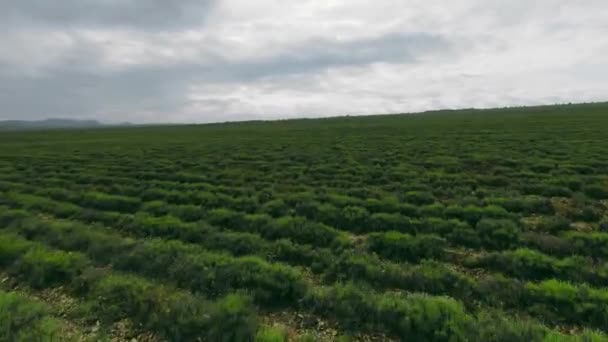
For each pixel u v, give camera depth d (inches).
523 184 658.2
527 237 402.6
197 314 261.7
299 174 850.1
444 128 2026.3
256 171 911.7
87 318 270.1
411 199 593.3
